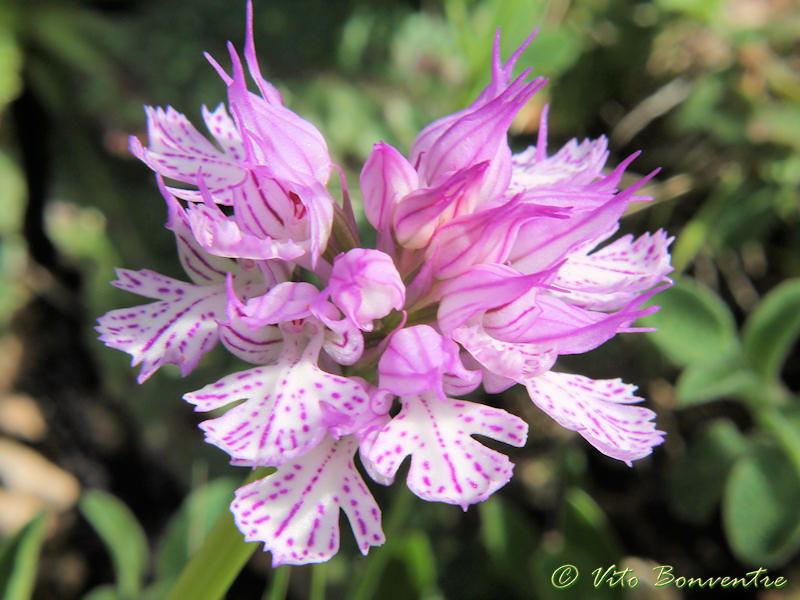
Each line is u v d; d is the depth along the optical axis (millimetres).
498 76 55
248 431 49
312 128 54
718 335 92
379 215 55
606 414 55
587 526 88
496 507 95
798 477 89
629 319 49
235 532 58
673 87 118
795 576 104
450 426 52
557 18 116
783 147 111
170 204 53
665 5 112
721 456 102
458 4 91
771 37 116
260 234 54
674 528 110
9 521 110
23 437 116
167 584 87
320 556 50
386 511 103
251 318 49
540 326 52
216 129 63
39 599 108
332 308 51
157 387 115
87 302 118
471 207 53
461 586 101
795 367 114
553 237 55
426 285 53
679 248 112
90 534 113
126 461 117
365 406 50
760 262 116
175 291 57
